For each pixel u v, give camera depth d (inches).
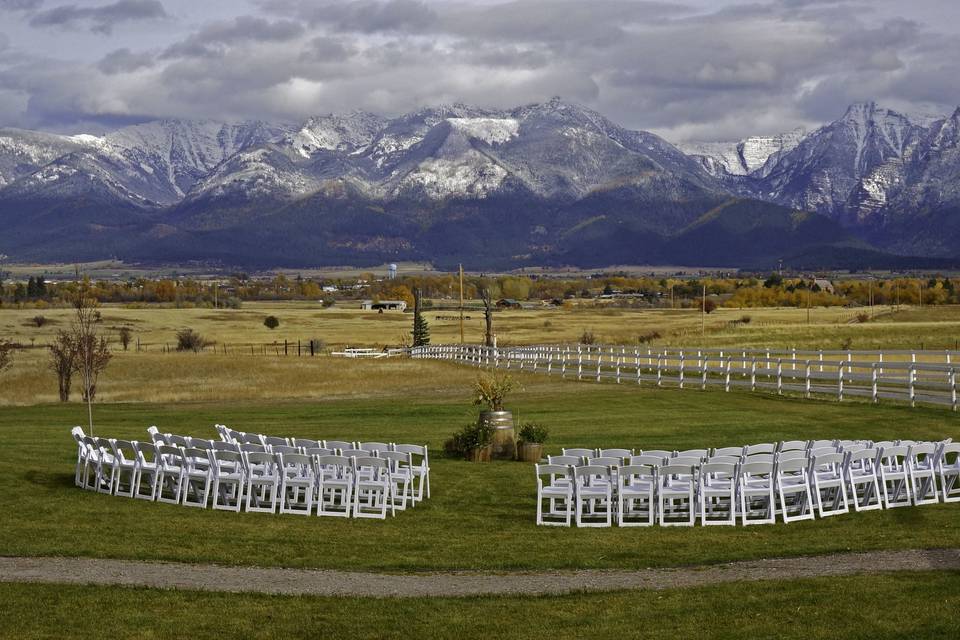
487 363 2706.7
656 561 625.0
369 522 762.8
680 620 490.3
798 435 1237.7
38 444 1205.7
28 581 573.6
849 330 3521.2
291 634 478.6
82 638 471.5
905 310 5457.7
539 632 477.4
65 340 2057.1
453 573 602.5
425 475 938.1
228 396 2073.1
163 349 3929.6
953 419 1300.4
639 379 2047.2
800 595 521.7
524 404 1715.1
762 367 2032.5
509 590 559.5
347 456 807.1
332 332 5206.7
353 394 2081.7
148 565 617.0
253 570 607.8
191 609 517.7
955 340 3152.1
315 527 738.2
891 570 569.9
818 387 1638.8
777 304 7396.7
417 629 484.4
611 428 1350.9
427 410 1668.3
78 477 893.2
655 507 819.4
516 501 861.8
